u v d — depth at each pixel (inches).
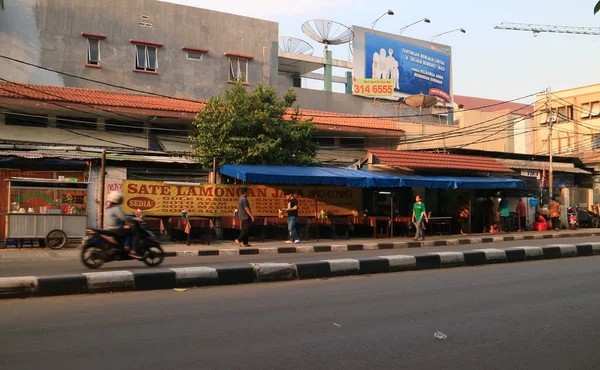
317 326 238.4
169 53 1072.8
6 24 935.0
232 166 724.0
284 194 776.3
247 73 1157.1
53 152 761.0
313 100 1325.0
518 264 472.7
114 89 1015.6
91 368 177.5
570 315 264.2
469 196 968.9
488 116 1349.7
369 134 1113.4
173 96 1067.3
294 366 183.6
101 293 314.0
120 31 1028.5
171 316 254.5
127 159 765.9
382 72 1471.5
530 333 231.0
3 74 927.7
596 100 1845.5
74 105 821.9
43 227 596.4
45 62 961.5
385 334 226.5
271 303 288.2
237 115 783.1
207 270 345.4
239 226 714.8
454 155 940.0
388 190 883.4
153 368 178.5
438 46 1606.8
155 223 691.4
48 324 236.4
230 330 229.5
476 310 273.9
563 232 952.3
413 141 1127.6
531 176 1029.2
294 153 820.6
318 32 1485.0
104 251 409.1
